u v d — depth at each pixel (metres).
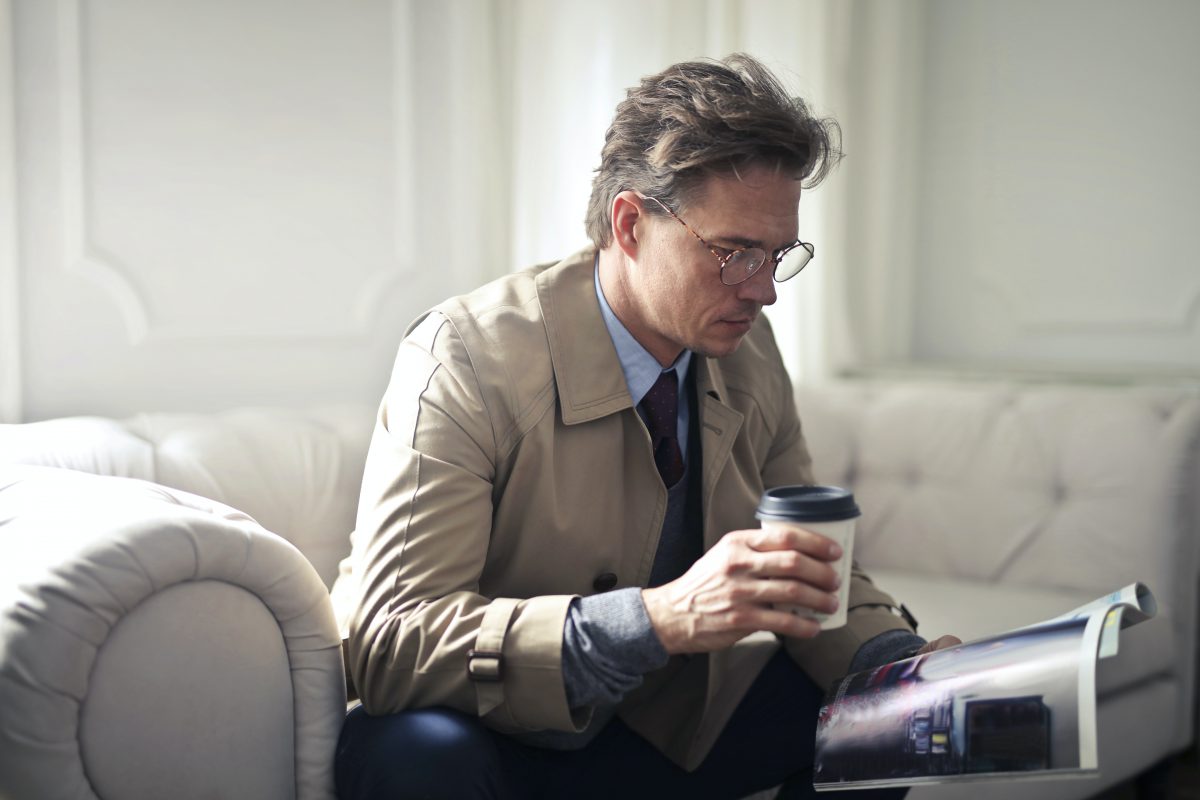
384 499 1.06
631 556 1.17
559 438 1.13
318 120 2.10
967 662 0.97
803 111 1.10
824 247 2.56
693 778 1.21
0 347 1.78
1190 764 2.15
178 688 0.93
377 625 1.01
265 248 2.06
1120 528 1.86
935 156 2.82
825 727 1.00
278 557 1.00
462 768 0.95
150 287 1.94
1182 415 1.87
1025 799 1.60
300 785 1.02
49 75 1.83
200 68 1.98
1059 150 2.59
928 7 2.80
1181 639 1.83
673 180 1.06
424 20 2.20
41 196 1.84
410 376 1.12
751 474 1.28
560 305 1.18
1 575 0.89
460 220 2.25
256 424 1.51
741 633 0.92
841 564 0.93
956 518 2.01
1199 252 2.38
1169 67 2.41
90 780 0.89
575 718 0.99
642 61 2.37
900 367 2.64
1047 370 2.46
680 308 1.10
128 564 0.89
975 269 2.76
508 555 1.14
